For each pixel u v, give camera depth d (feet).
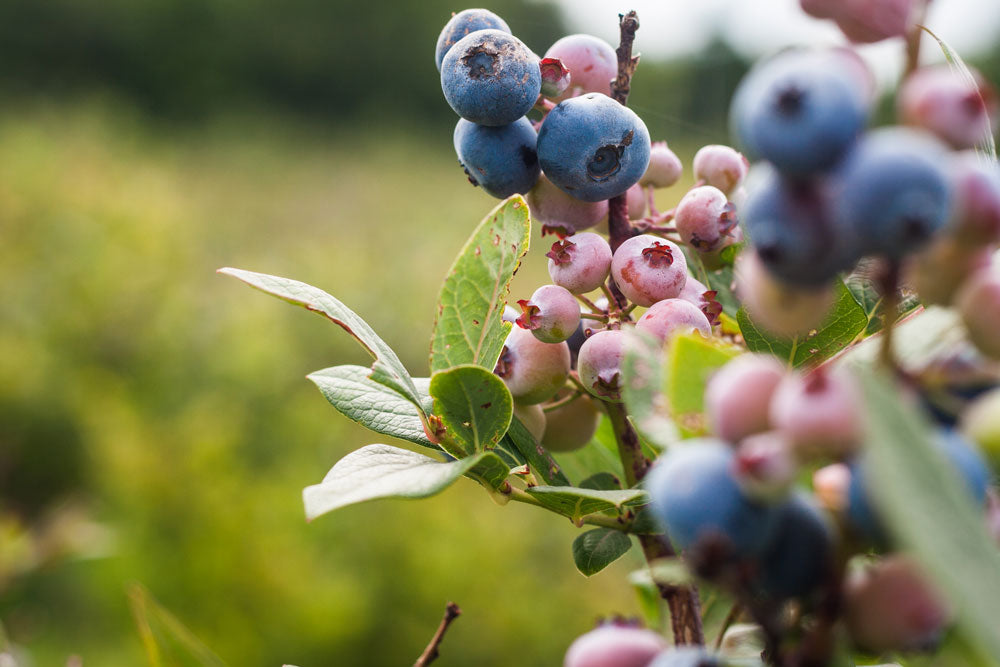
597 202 0.91
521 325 0.88
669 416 0.71
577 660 0.72
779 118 0.61
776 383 0.65
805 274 0.66
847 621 0.67
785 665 0.68
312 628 2.62
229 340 4.14
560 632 2.80
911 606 0.66
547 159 0.88
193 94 15.38
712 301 0.88
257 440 3.52
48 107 10.92
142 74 15.24
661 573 0.70
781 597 0.67
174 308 4.47
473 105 0.88
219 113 14.94
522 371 0.90
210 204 8.20
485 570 2.84
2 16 14.39
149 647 0.90
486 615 2.76
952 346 0.68
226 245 6.57
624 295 0.89
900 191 0.59
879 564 0.68
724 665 0.70
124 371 4.11
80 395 3.80
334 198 9.55
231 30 15.46
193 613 2.65
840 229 0.63
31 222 4.79
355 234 7.59
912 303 0.81
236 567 2.69
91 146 8.03
